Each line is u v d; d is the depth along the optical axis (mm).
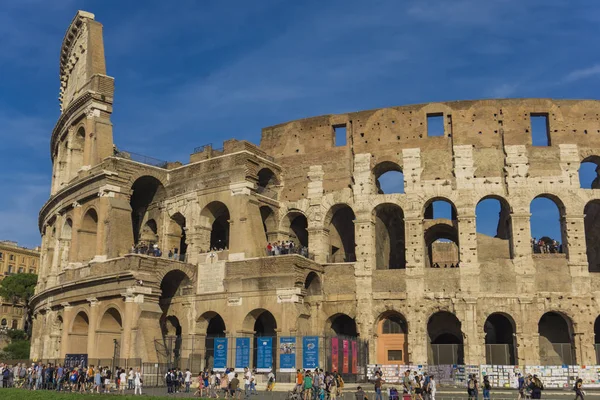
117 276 62094
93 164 73125
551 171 63469
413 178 65562
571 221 62156
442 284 62250
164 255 70938
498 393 52906
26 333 125688
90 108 76062
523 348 59531
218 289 65000
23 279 136875
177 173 72750
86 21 85188
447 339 70000
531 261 61375
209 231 69750
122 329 60844
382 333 65812
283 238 69875
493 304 60844
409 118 67500
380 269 66438
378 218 70938
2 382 62656
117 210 67500
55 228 82688
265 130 74375
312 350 56250
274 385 55375
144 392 53250
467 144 65250
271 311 61281
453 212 72562
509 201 63094
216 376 52812
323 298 65438
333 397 45312
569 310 60094
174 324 70750
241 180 66562
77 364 61000
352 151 68688
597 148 63969
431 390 43812
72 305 70250
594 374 56500
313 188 69500
